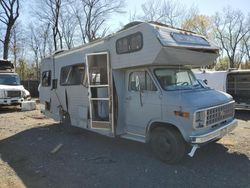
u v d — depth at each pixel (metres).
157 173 5.96
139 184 5.46
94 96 8.08
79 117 9.17
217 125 6.52
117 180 5.68
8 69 19.22
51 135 9.88
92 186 5.43
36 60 48.56
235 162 6.50
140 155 7.18
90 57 8.12
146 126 6.91
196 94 6.59
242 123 11.45
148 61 6.51
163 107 6.47
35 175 6.09
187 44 6.65
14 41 44.47
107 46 7.65
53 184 5.57
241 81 14.16
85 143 8.59
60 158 7.18
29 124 12.21
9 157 7.48
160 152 6.60
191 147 6.43
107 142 8.61
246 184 5.32
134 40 6.83
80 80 9.00
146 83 6.94
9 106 18.36
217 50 7.52
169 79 7.01
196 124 5.97
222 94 7.18
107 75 7.57
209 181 5.50
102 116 7.94
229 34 49.25
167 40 6.30
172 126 6.42
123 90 7.55
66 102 9.95
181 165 6.38
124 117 7.58
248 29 49.12
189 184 5.39
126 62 7.08
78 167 6.47
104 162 6.74
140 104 7.05
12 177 6.00
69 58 9.60
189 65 7.48
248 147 7.60
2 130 11.05
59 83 10.35
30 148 8.26
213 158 6.79
